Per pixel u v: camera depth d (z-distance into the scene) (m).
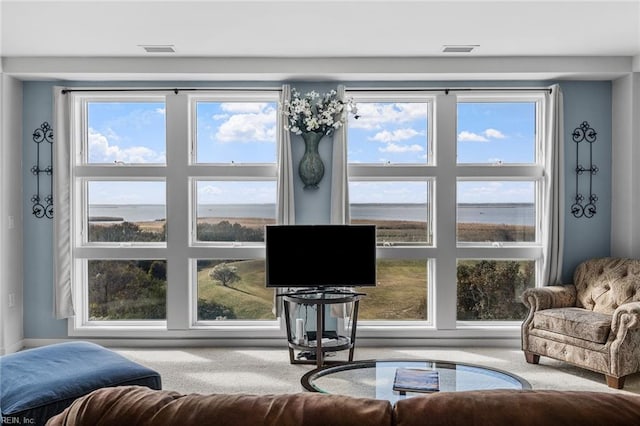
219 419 1.24
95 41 4.74
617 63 5.27
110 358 3.15
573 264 5.61
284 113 5.38
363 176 5.60
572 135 5.61
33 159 5.56
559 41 4.78
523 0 3.80
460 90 5.55
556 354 4.67
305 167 5.48
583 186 5.62
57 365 2.99
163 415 1.27
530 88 5.53
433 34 4.58
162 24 4.30
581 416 1.19
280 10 3.99
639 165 5.26
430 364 3.59
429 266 5.67
